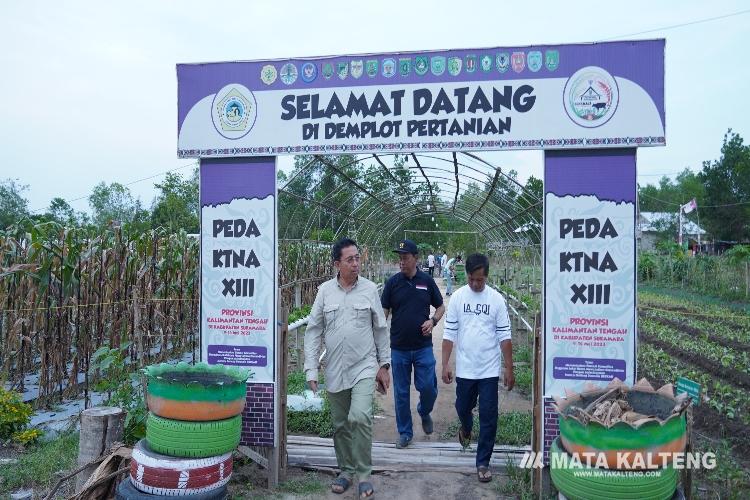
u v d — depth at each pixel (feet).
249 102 15.16
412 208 45.29
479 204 35.78
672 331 43.27
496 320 15.24
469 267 15.23
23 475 15.14
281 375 15.49
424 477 15.53
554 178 13.85
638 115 13.46
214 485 12.54
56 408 21.86
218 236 15.43
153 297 29.99
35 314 23.91
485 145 14.19
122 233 28.37
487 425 15.05
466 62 14.24
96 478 13.06
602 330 13.61
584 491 10.52
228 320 15.33
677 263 83.20
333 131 14.87
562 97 13.79
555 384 13.78
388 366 14.58
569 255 13.76
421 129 14.48
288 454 16.88
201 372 14.07
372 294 14.57
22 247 23.97
